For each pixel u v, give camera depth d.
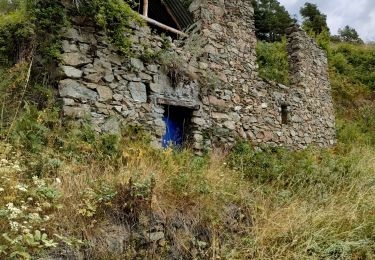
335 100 16.62
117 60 6.70
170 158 6.08
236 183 6.22
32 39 6.29
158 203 4.71
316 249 4.97
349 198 6.51
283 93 10.14
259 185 6.49
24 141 5.16
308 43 11.48
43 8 6.09
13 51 6.82
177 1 9.52
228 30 9.07
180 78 7.63
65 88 5.95
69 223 3.91
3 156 4.57
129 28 6.99
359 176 7.50
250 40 9.55
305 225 5.35
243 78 9.13
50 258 3.50
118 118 6.48
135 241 4.22
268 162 7.77
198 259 4.55
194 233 4.75
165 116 7.77
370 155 9.89
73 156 5.32
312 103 11.09
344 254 4.91
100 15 6.28
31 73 6.25
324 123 11.43
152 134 6.91
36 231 3.39
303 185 6.95
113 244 4.03
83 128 5.93
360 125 14.98
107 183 4.70
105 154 5.62
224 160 7.61
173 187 5.16
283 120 10.19
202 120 7.98
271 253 4.86
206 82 8.21
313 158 8.77
